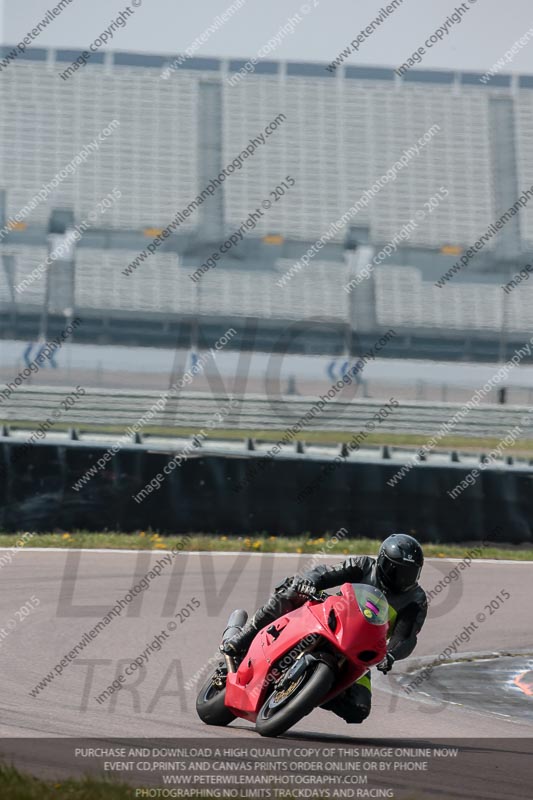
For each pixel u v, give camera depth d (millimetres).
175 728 22641
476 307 158125
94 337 147875
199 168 167250
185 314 151375
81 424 87188
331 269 158750
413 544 21938
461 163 172250
